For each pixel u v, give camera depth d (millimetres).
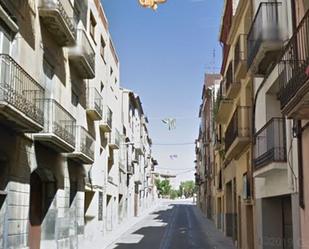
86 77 22906
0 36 13156
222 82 28500
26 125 13406
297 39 10703
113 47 36156
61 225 19078
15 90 12867
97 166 28625
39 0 16094
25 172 14797
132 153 53438
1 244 13141
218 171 39438
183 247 26609
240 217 23969
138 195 61844
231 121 23250
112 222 36531
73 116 20734
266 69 15930
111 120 33406
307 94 9383
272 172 14844
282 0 14227
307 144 11414
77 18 21484
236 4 24000
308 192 11391
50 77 17844
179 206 85750
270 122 14359
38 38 16109
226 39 26562
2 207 13328
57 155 18578
